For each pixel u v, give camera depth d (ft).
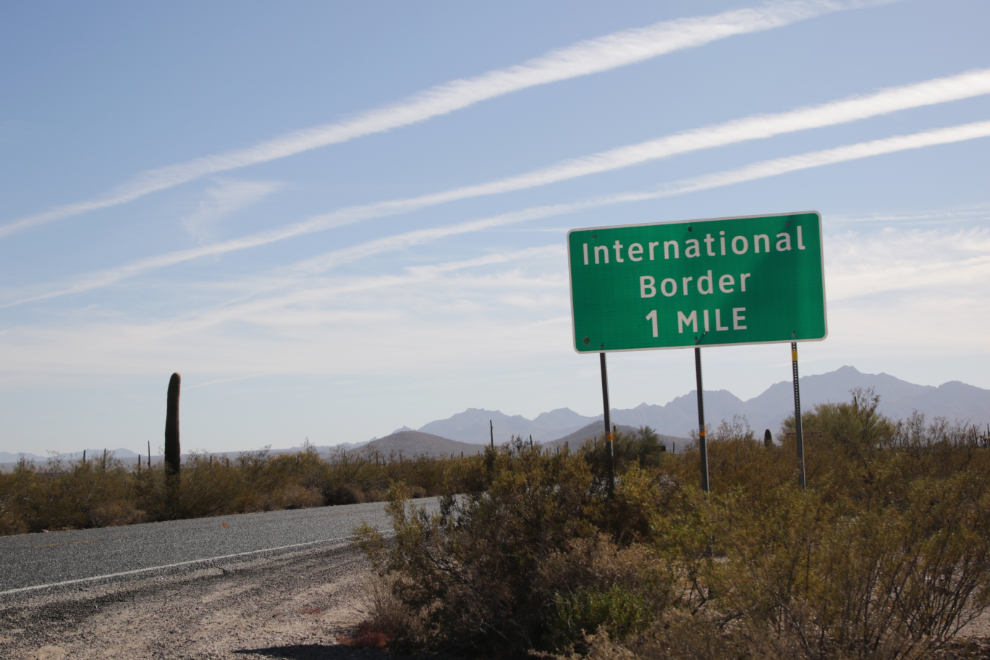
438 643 22.80
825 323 35.53
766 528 17.52
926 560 16.65
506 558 23.63
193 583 31.91
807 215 36.19
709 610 18.86
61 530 59.16
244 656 21.33
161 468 77.15
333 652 22.22
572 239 37.27
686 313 36.24
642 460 64.95
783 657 15.51
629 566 22.47
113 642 22.40
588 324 36.65
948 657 16.98
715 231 36.52
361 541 25.45
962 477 18.29
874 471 21.52
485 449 27.48
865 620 16.01
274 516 66.28
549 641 20.92
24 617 24.73
